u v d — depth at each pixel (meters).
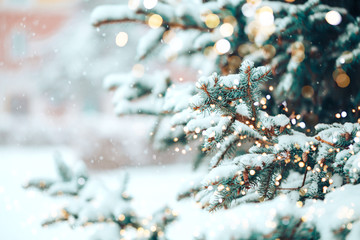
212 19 2.00
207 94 1.54
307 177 1.75
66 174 2.43
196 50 2.25
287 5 1.96
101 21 2.13
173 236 2.49
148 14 2.08
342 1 2.11
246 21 2.10
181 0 2.23
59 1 25.59
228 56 2.22
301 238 1.26
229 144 1.73
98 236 2.11
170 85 2.48
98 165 9.84
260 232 1.23
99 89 18.89
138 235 2.05
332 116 2.26
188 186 2.12
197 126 1.69
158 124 2.54
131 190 6.78
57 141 16.78
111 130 10.84
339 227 1.24
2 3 24.58
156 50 2.25
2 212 6.06
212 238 1.25
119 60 16.98
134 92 2.52
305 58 2.06
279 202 1.45
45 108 21.75
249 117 1.63
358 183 1.52
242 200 1.86
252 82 1.56
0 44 23.91
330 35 1.98
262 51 2.08
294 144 1.56
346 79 2.06
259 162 1.55
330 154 1.58
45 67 18.69
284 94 2.05
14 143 17.42
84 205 2.22
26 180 2.35
